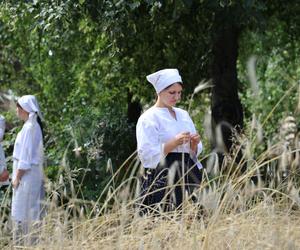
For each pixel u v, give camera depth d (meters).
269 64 36.22
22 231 12.89
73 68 30.25
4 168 20.11
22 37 30.47
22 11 24.34
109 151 26.33
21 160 18.28
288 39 30.69
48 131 27.30
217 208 12.08
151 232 11.94
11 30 26.77
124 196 12.53
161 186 14.60
